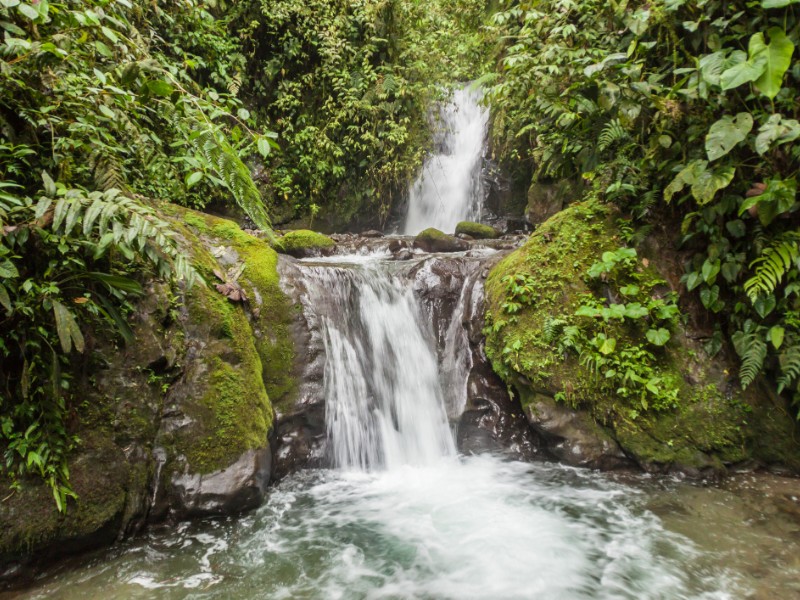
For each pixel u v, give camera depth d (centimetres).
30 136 258
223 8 688
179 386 307
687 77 351
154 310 311
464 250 605
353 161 839
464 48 893
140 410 289
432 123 885
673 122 364
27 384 237
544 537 294
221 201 702
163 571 255
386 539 294
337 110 797
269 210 779
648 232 417
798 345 343
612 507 325
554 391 386
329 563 269
